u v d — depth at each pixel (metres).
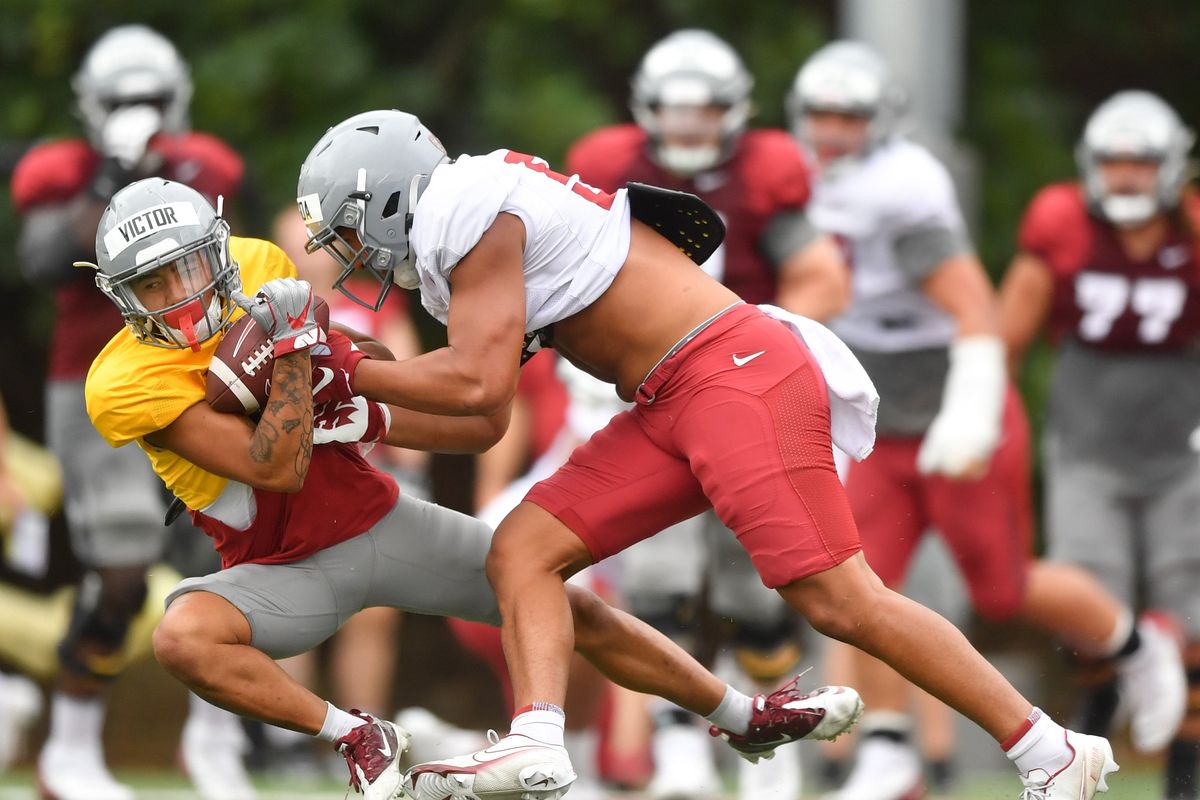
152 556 24.23
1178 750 24.83
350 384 15.19
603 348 15.99
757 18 38.84
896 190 24.42
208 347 15.29
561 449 24.55
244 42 37.25
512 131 37.47
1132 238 25.30
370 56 38.22
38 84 38.38
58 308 24.30
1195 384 25.34
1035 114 40.97
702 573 23.31
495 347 15.18
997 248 39.94
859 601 15.64
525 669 15.58
